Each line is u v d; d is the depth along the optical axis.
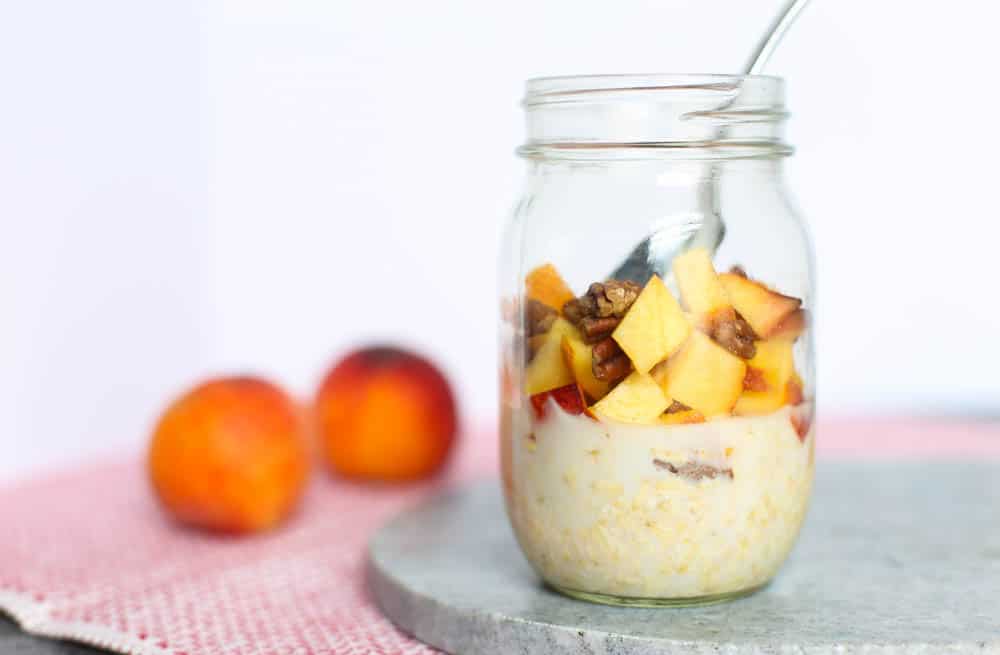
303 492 0.72
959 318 1.05
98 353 0.99
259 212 1.09
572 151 0.56
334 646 0.57
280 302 1.10
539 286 0.56
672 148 0.55
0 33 0.89
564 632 0.54
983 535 0.63
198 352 1.08
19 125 0.91
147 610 0.61
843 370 1.06
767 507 0.56
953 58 1.02
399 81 1.06
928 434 0.82
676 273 0.55
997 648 0.52
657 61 1.00
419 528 0.65
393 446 0.76
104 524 0.72
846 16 1.00
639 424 0.55
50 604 0.62
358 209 1.08
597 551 0.56
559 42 1.02
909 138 1.03
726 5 0.99
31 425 0.94
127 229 1.01
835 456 0.75
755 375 0.55
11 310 0.92
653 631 0.54
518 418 0.57
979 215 1.04
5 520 0.72
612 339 0.55
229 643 0.58
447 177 1.07
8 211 0.91
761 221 0.56
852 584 0.58
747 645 0.53
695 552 0.55
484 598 0.57
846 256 1.04
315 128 1.08
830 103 1.02
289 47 1.07
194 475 0.68
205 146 1.07
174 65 1.04
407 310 1.09
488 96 1.05
